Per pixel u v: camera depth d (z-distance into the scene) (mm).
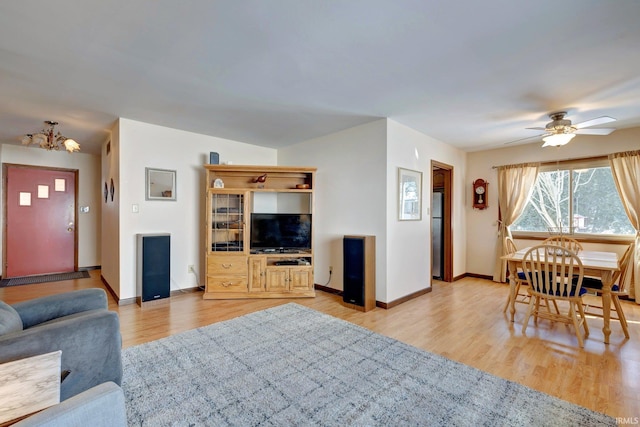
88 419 924
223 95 2980
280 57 2244
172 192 4164
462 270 5555
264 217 4238
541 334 2871
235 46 2088
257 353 2436
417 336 2818
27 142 3785
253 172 4480
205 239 4379
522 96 2980
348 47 2104
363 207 3965
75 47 2094
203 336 2758
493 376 2119
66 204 5691
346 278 3762
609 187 4262
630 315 3418
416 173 4242
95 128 4129
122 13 1724
